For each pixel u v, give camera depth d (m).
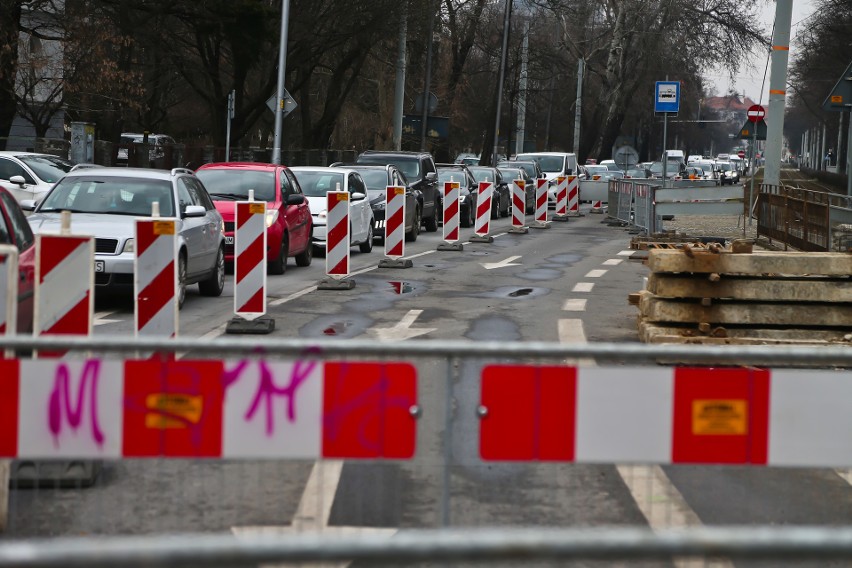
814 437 11.20
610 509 13.63
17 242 20.17
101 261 30.66
